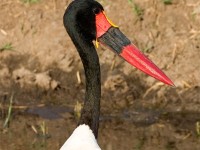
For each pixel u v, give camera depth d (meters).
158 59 13.78
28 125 12.74
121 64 13.70
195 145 12.06
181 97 13.25
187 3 14.38
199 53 13.83
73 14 9.85
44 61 13.86
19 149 11.89
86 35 9.92
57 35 14.15
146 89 13.41
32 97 13.43
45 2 14.56
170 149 11.89
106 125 12.75
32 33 14.22
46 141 12.20
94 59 9.93
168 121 12.84
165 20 14.24
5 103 13.36
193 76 13.53
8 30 14.24
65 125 12.73
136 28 14.15
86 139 9.73
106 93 13.38
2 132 12.54
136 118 12.91
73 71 13.73
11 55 13.95
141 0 14.41
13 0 14.55
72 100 13.37
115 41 9.95
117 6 14.38
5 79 13.62
